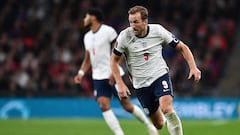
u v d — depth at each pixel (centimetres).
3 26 7538
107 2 7694
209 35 7294
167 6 7625
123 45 2686
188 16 7519
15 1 7769
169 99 2628
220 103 6172
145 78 2706
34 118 6116
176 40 2661
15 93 6562
